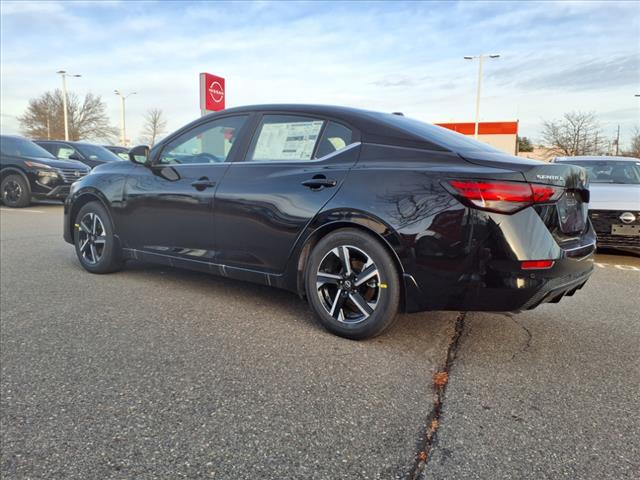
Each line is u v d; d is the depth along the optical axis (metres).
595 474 1.87
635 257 6.59
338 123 3.38
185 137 4.16
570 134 41.69
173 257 4.08
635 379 2.70
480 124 34.44
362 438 2.08
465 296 2.78
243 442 2.03
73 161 11.86
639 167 7.32
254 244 3.53
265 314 3.66
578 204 3.12
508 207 2.67
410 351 3.01
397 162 3.03
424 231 2.81
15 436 2.05
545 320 3.71
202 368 2.71
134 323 3.41
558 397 2.47
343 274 3.13
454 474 1.85
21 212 10.32
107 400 2.35
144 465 1.88
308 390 2.48
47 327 3.30
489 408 2.35
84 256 4.82
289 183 3.36
